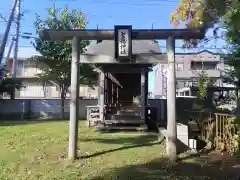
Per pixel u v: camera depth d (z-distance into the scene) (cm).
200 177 650
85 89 3325
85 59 843
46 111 2369
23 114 2302
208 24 885
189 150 903
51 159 820
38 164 768
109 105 1652
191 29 823
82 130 1415
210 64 3584
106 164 763
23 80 3309
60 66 2120
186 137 921
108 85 1803
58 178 641
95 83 2300
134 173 680
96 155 858
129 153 879
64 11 2156
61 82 2225
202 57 3547
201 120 1123
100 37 840
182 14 941
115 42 818
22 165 757
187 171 698
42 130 1432
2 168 727
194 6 903
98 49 1398
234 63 1470
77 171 697
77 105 831
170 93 823
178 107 1984
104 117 1484
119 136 1220
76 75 833
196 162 779
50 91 3328
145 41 1466
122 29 815
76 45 834
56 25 2122
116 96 1839
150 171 698
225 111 1428
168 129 822
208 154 865
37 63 2377
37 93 3325
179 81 3594
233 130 858
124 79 1842
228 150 870
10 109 2353
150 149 934
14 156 855
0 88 2362
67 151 912
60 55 2089
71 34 832
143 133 1323
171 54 827
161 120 1889
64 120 2072
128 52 815
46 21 2131
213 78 2686
